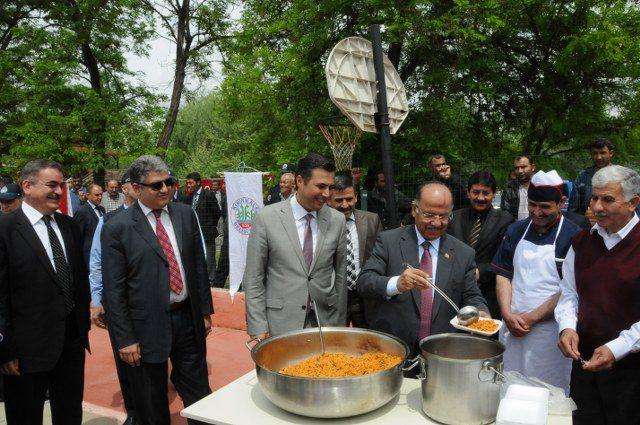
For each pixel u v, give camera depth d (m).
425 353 1.84
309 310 2.90
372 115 4.89
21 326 2.82
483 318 2.40
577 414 2.54
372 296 2.67
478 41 9.04
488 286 3.74
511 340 3.00
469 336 2.01
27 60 16.11
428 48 9.00
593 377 2.46
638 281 2.25
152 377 2.96
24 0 15.99
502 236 3.73
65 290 2.98
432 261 2.68
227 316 6.13
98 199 5.95
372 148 9.36
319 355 2.25
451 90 9.38
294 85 9.91
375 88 4.96
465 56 8.66
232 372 4.73
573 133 10.59
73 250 3.08
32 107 14.52
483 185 3.74
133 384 2.99
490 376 1.74
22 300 2.82
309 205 2.88
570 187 3.86
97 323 3.87
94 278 3.87
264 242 2.92
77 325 3.09
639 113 10.60
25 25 15.50
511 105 11.07
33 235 2.87
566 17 10.16
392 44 9.44
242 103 10.75
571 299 2.55
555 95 10.41
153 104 16.94
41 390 2.97
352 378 1.73
